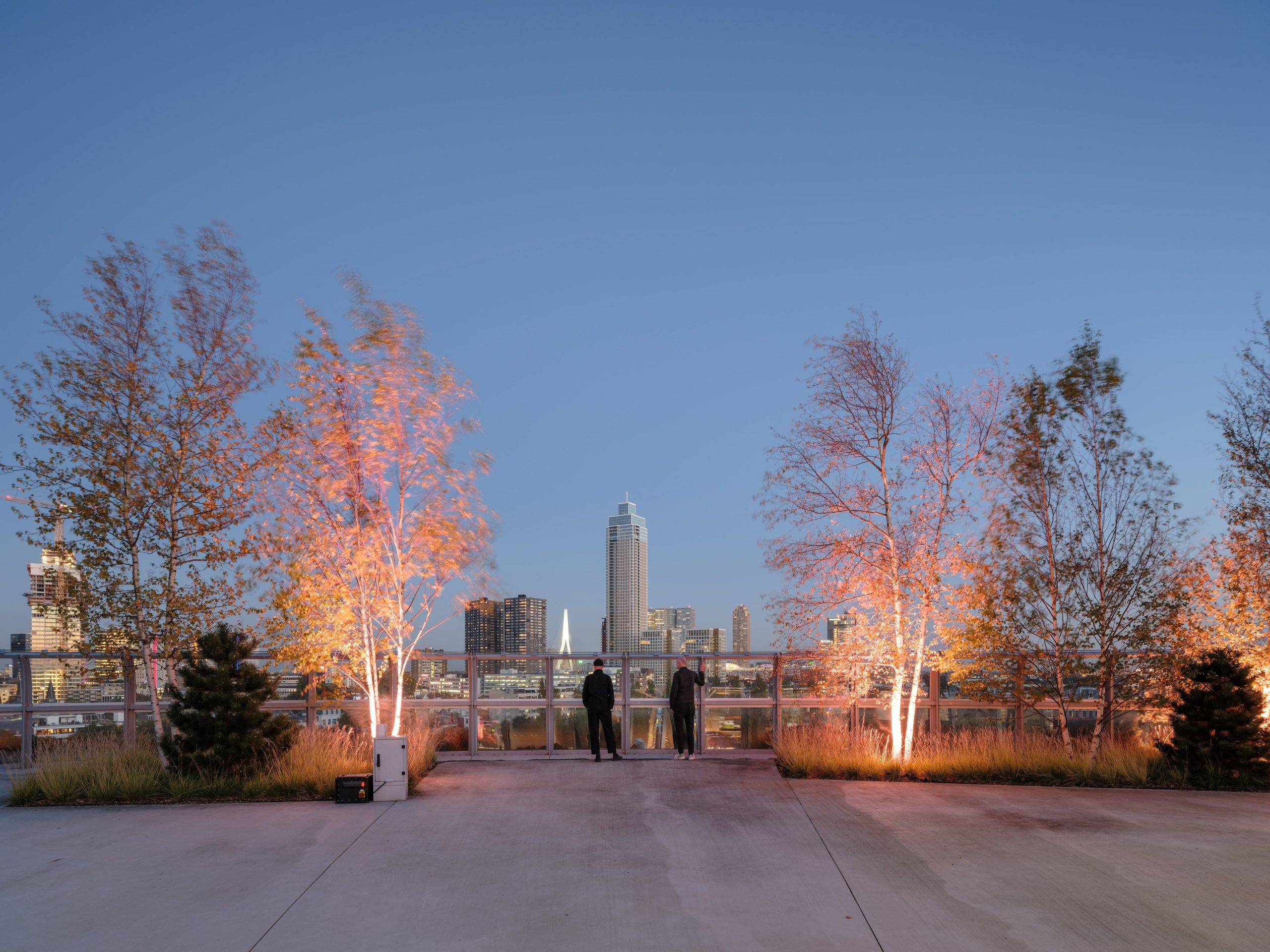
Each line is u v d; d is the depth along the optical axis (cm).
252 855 841
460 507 1438
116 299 1344
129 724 1432
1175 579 1404
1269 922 649
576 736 1520
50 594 1322
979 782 1287
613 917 660
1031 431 1467
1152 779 1304
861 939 613
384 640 1404
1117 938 615
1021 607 1431
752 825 961
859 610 1425
